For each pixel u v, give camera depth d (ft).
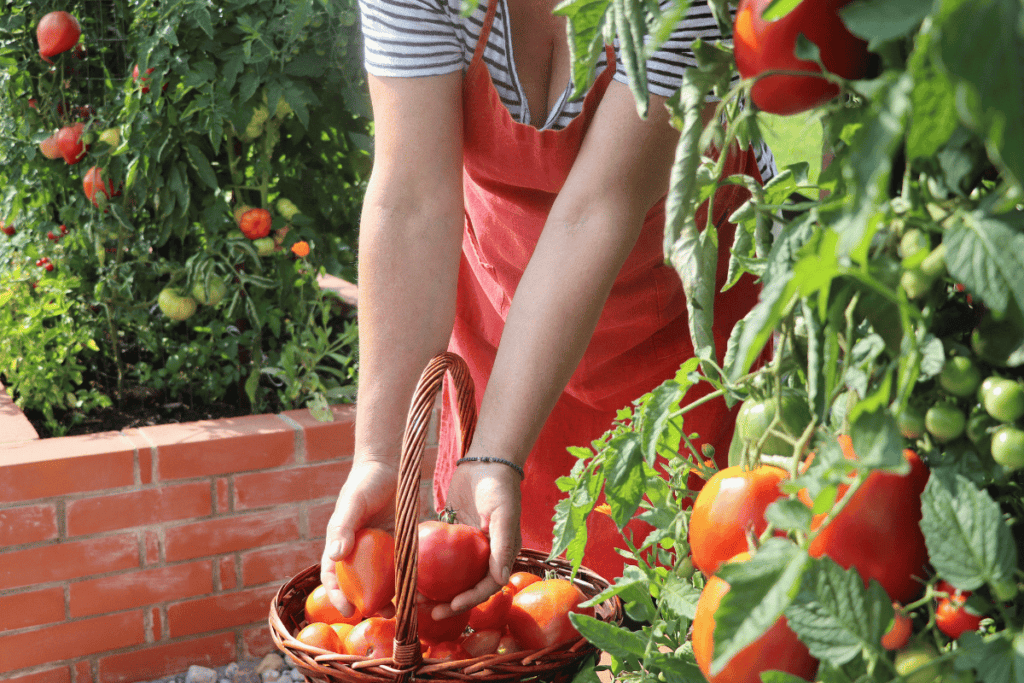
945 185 1.16
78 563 6.64
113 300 7.64
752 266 1.45
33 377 7.38
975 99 0.80
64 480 6.46
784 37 1.16
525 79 4.14
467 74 3.76
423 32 3.40
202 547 7.00
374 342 3.38
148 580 6.89
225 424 7.20
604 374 4.63
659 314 4.47
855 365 1.21
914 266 1.12
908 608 1.23
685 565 1.82
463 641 3.04
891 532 1.24
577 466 2.19
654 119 3.04
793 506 1.13
